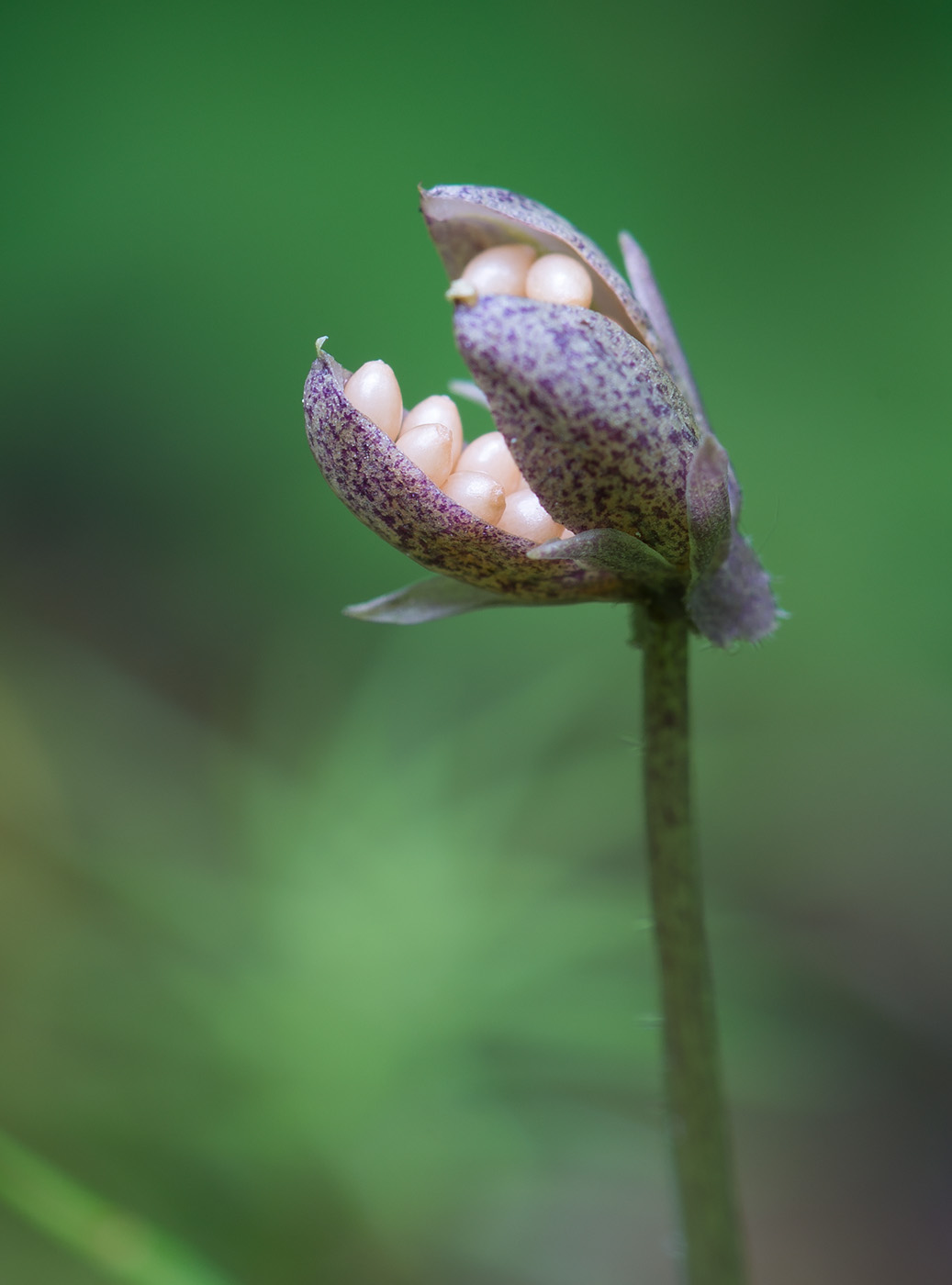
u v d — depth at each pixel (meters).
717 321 0.25
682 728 0.11
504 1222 0.14
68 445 0.26
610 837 0.17
